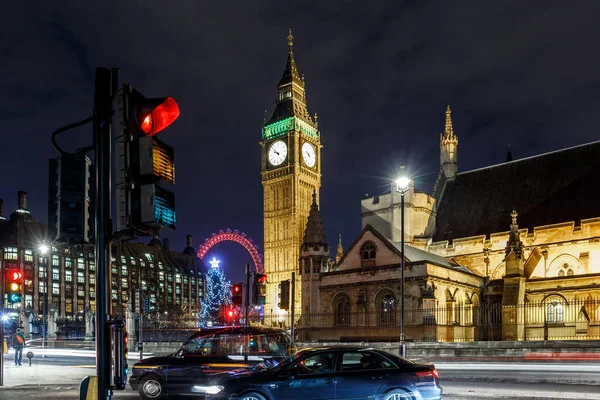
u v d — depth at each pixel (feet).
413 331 173.99
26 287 520.83
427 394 51.65
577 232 207.51
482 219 242.78
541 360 126.41
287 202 485.97
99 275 26.50
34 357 167.63
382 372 51.65
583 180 223.92
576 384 79.30
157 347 171.73
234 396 50.08
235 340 67.67
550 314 189.26
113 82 27.58
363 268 192.24
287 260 475.31
